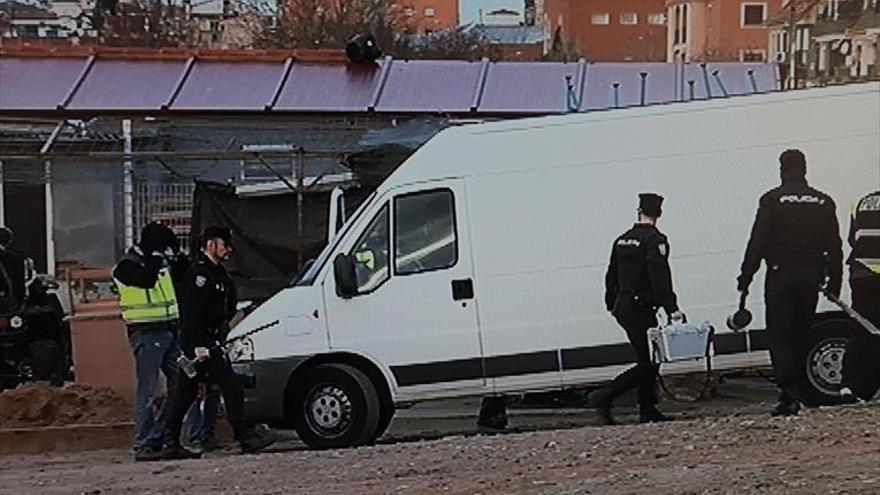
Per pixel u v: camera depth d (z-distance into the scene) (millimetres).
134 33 58031
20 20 65625
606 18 105625
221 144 23531
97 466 12141
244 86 26703
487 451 10789
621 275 12703
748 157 13758
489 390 13508
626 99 26484
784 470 8352
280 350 13531
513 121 13922
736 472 8398
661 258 12547
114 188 23234
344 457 11305
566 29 105188
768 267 11836
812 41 68125
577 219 13633
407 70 27688
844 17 65812
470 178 13711
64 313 18484
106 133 24281
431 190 13703
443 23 95188
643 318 12672
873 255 11883
